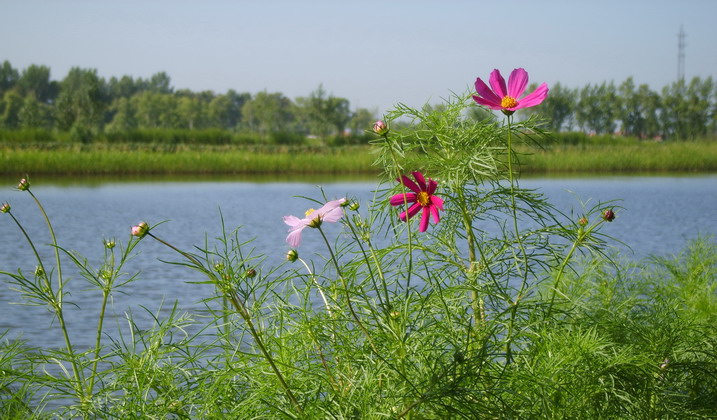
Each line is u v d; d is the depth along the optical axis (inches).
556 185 1056.2
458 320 93.0
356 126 2918.3
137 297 285.7
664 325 117.6
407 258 113.3
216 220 608.4
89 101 2501.2
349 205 94.9
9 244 462.0
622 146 1935.3
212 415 86.6
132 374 91.4
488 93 95.5
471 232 107.0
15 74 5654.5
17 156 1268.5
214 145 1876.2
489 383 85.4
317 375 86.5
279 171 1441.9
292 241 86.1
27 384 94.3
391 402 83.8
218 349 113.2
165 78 6633.9
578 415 93.5
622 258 179.5
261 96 3912.4
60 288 105.7
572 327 107.0
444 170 110.0
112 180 1178.6
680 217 630.5
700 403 106.1
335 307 97.3
